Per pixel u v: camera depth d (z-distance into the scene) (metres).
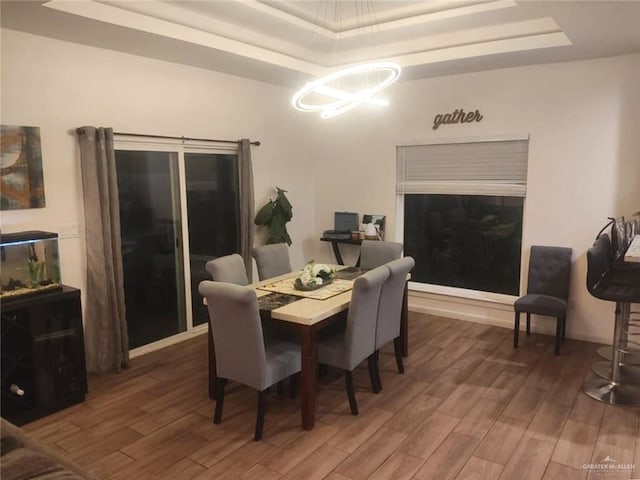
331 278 3.91
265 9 3.94
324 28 4.55
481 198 5.26
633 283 3.45
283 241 5.55
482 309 5.23
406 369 4.04
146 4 3.54
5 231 3.46
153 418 3.28
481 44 4.32
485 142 5.03
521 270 4.95
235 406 3.44
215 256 5.17
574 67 4.43
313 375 3.08
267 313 3.13
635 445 2.87
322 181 6.29
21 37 3.46
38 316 3.29
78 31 3.49
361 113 5.83
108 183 3.93
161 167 4.54
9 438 1.75
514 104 4.78
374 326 3.43
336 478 2.62
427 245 5.71
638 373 3.82
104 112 4.00
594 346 4.48
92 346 3.98
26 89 3.51
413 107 5.43
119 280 4.03
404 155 5.60
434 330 5.01
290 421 3.23
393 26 4.34
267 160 5.64
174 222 4.71
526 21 4.08
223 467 2.72
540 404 3.39
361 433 3.06
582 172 4.50
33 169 3.56
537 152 4.70
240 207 5.24
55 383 3.41
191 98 4.71
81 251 3.91
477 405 3.40
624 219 4.20
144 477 2.64
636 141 4.22
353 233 5.84
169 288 4.73
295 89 5.87
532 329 4.91
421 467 2.70
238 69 4.87
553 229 4.70
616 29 3.42
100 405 3.47
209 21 4.03
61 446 2.95
